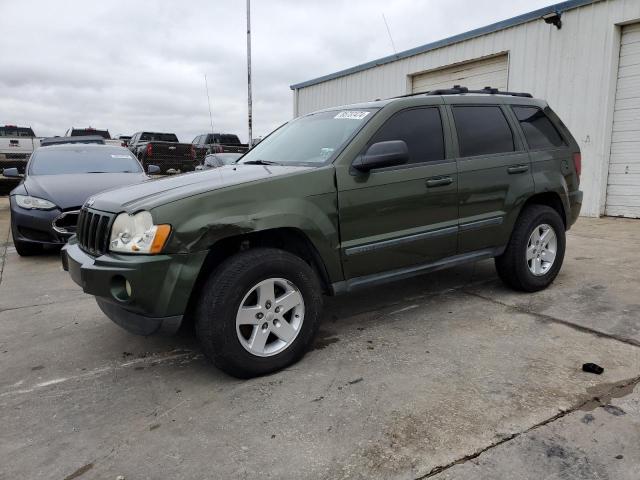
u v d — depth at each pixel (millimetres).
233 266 3008
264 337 3158
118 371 3365
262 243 3453
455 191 4004
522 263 4504
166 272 2877
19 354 3695
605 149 8945
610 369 3111
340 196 3432
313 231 3295
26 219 6648
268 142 4578
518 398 2793
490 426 2533
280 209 3172
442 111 4094
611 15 8609
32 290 5406
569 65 9336
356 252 3529
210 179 3383
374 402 2814
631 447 2332
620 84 8773
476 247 4262
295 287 3252
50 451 2471
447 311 4301
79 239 3566
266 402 2863
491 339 3652
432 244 3945
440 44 11922
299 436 2516
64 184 7035
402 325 4012
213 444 2480
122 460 2379
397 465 2258
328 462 2301
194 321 3113
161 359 3539
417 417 2641
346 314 4328
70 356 3635
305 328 3311
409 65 13000
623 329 3744
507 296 4641
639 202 8703
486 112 4398
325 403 2828
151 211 2895
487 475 2168
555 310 4211
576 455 2285
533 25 9875
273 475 2225
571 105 9383
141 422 2713
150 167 8648
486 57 11023
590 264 5727
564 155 4859
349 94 15328
